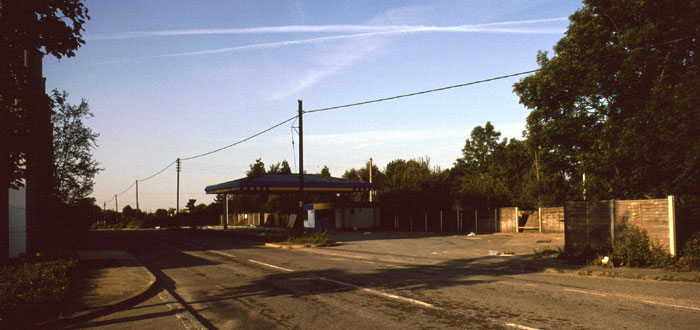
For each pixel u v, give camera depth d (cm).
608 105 2219
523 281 1109
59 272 1173
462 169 7556
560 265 1380
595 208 1521
